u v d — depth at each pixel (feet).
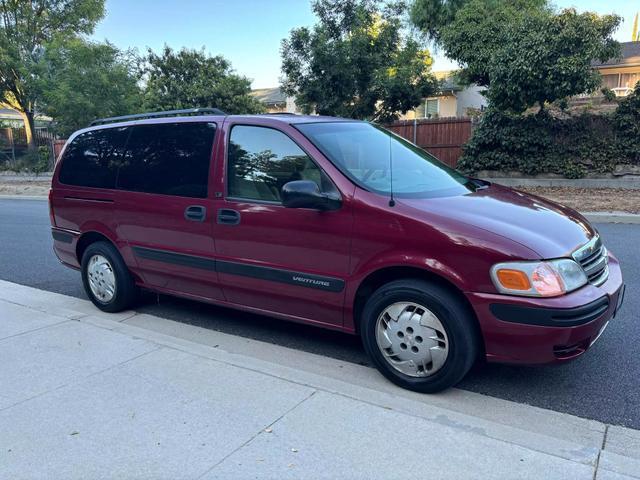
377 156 13.87
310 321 13.29
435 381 11.27
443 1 72.13
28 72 82.99
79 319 16.08
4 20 86.69
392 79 55.06
